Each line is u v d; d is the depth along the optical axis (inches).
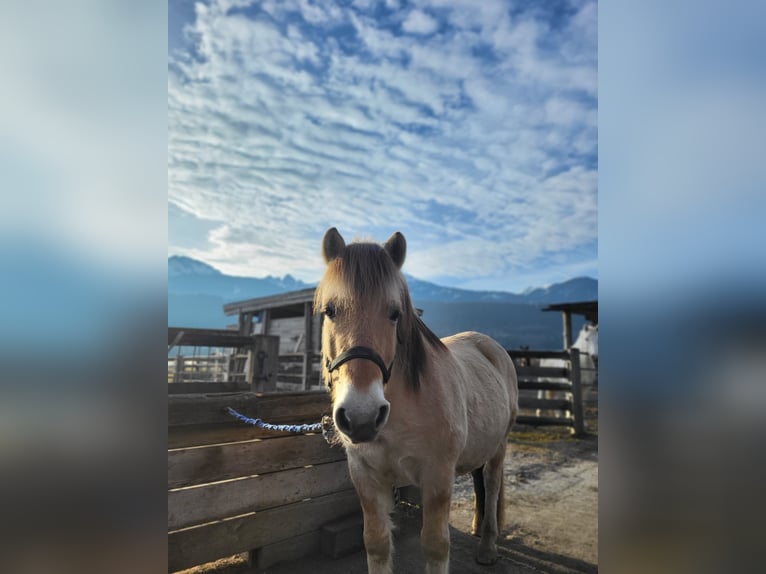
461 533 135.5
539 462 224.5
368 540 82.4
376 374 68.6
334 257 81.2
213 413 100.7
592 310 436.1
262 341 162.1
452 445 84.9
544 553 122.4
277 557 108.4
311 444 114.7
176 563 92.0
